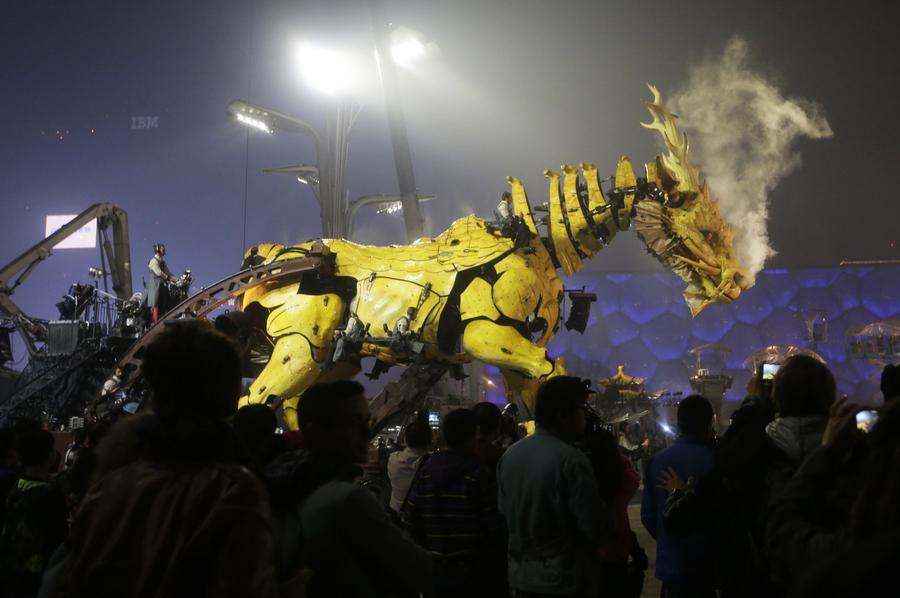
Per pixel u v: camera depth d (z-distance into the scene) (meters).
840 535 2.42
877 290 34.66
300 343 13.02
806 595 1.34
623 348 35.75
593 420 5.11
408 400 13.37
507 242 12.77
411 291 12.64
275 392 12.96
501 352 12.08
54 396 16.58
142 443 2.15
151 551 1.94
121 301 17.56
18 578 4.44
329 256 13.25
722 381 26.89
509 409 10.06
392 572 2.88
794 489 2.69
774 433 3.45
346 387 3.11
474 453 4.79
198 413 2.20
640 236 12.72
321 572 2.76
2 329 21.38
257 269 13.08
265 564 1.94
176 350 2.22
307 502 2.84
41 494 4.54
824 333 34.12
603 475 4.86
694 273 12.73
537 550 4.24
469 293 12.41
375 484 10.92
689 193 12.56
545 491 4.21
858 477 2.61
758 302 35.38
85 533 2.04
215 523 1.93
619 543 4.92
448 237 13.29
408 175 22.06
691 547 4.57
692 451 4.79
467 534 4.55
